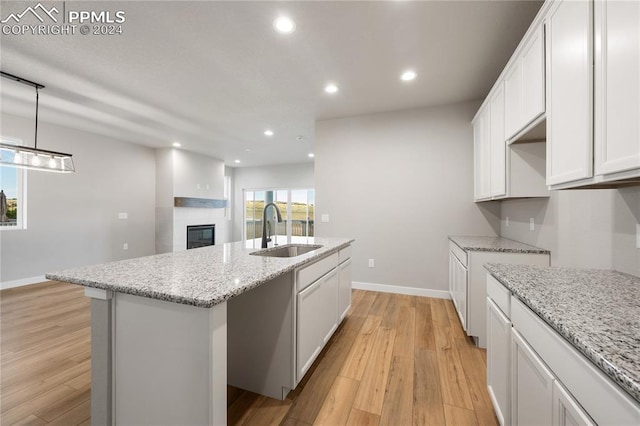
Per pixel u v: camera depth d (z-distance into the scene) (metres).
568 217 1.85
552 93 1.41
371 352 2.24
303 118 4.09
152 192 6.11
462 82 2.93
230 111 3.81
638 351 0.67
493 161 2.49
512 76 2.00
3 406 1.63
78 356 2.17
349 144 4.03
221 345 1.09
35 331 2.61
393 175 3.82
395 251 3.81
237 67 2.62
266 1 1.79
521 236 2.68
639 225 1.26
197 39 2.20
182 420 1.11
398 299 3.54
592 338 0.74
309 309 1.86
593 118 1.10
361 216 3.97
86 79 2.86
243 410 1.60
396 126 3.80
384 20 1.98
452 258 3.22
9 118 3.95
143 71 2.70
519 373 1.17
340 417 1.55
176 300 1.04
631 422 0.58
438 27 2.05
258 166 8.70
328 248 2.26
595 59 1.08
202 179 6.82
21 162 2.75
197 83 2.96
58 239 4.52
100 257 5.10
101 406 1.25
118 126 4.53
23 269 4.14
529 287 1.18
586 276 1.35
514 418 1.22
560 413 0.85
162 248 6.10
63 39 2.20
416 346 2.34
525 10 1.87
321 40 2.21
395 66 2.61
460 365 2.05
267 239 2.41
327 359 2.14
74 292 3.83
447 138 3.57
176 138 5.31
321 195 4.16
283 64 2.57
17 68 2.64
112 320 1.24
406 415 1.56
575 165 1.21
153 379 1.16
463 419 1.53
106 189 5.21
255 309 1.74
